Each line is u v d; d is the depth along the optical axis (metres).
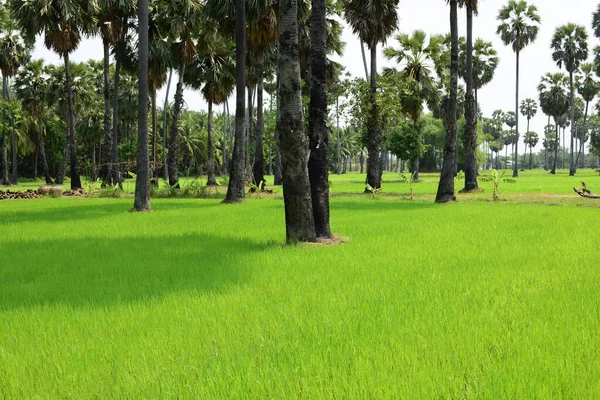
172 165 35.81
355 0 28.41
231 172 23.56
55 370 3.58
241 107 23.53
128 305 5.24
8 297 5.84
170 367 3.55
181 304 5.29
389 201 24.58
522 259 7.74
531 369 3.38
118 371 3.53
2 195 29.41
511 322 4.50
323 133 10.95
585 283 6.00
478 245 9.23
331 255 8.38
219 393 3.12
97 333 4.39
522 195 26.75
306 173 10.49
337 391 3.06
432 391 3.04
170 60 31.97
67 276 6.95
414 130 52.53
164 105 44.59
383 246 9.27
